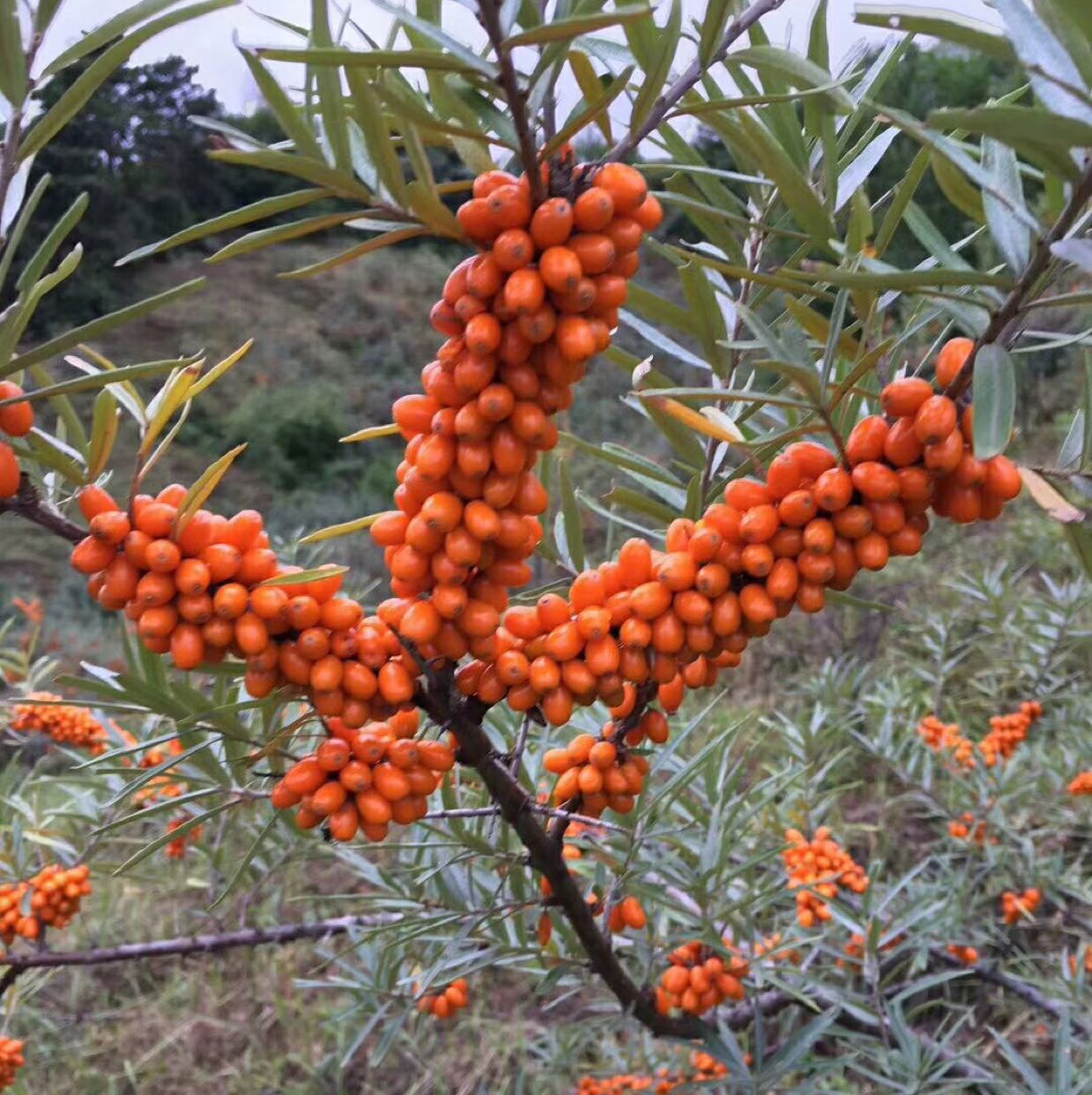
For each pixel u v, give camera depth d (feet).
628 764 0.86
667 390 0.67
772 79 0.75
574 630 0.74
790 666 3.59
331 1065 2.33
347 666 0.71
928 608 3.35
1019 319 0.66
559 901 1.01
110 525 0.67
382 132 0.58
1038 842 2.29
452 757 0.77
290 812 1.22
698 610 0.70
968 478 0.65
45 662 2.17
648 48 0.61
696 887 1.14
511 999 2.57
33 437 0.71
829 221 0.69
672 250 0.78
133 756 1.52
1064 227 0.57
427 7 0.61
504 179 0.61
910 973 1.57
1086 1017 1.59
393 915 1.54
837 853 1.51
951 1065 1.40
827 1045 2.02
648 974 1.24
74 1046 2.39
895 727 2.61
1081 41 0.52
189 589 0.67
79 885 1.38
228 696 0.98
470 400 0.64
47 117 0.65
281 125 0.59
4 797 1.47
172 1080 2.40
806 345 0.89
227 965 2.71
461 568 0.67
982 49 0.54
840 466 0.68
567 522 0.96
